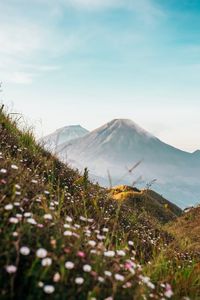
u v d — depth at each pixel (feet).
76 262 15.30
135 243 31.50
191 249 43.37
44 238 16.34
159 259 24.38
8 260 13.41
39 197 21.84
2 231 15.29
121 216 36.88
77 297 13.88
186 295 21.04
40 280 13.42
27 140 41.83
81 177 38.91
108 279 15.66
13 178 21.84
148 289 17.85
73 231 19.54
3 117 43.06
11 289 12.60
